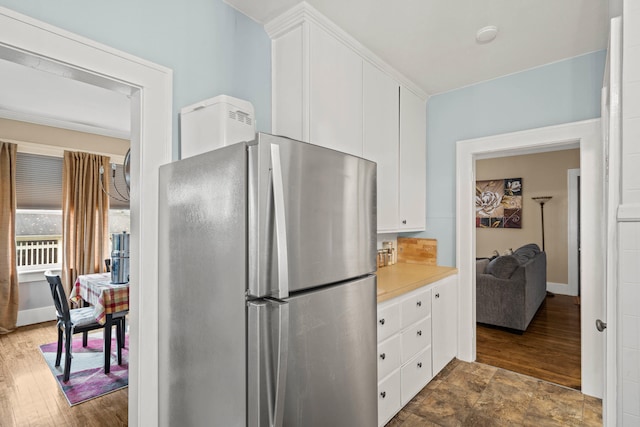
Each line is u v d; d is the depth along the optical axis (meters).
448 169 3.05
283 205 1.04
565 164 5.65
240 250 1.04
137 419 1.43
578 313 4.42
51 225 4.34
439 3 1.81
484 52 2.36
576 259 5.47
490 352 3.13
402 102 2.76
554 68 2.51
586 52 2.37
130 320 1.49
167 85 1.53
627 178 1.10
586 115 2.38
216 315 1.14
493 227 6.37
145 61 1.45
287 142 1.07
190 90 1.64
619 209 1.09
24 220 4.14
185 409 1.29
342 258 1.29
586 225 2.35
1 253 3.80
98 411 2.24
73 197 4.36
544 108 2.55
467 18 1.95
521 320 3.61
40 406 2.30
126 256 2.94
